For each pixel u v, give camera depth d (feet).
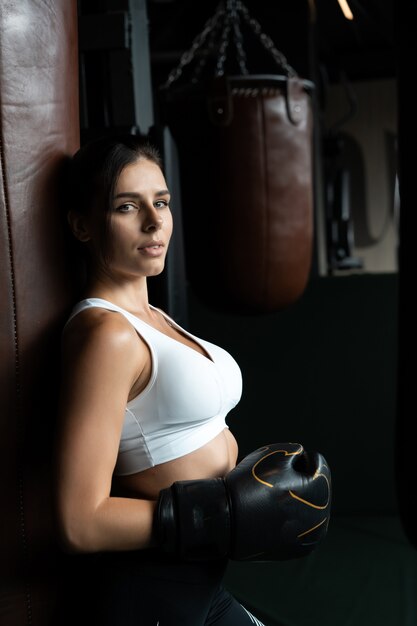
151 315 4.48
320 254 17.51
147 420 4.06
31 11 4.11
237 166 9.46
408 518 5.90
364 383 13.79
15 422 4.15
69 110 4.44
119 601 3.98
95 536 3.65
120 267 4.15
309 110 9.84
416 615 10.01
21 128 4.09
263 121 9.43
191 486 3.86
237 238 9.61
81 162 4.15
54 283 4.28
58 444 3.70
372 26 22.21
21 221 4.12
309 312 13.84
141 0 8.67
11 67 4.02
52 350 4.26
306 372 13.89
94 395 3.72
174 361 4.03
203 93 9.46
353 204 30.66
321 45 23.62
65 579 4.36
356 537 12.84
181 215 10.03
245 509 3.82
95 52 7.89
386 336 13.74
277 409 13.97
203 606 4.10
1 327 4.11
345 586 10.93
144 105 8.72
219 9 12.48
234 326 13.98
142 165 4.08
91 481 3.65
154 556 4.00
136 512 3.72
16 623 4.20
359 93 30.14
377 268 30.83
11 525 4.16
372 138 30.27
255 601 10.57
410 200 5.74
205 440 4.24
